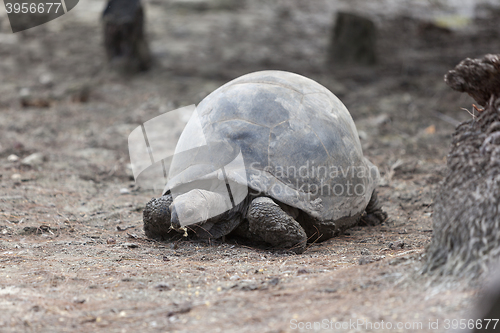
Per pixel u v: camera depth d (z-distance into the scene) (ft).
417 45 75.92
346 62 68.59
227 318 14.10
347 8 97.81
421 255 17.46
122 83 64.75
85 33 84.53
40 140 46.03
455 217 15.64
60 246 23.04
